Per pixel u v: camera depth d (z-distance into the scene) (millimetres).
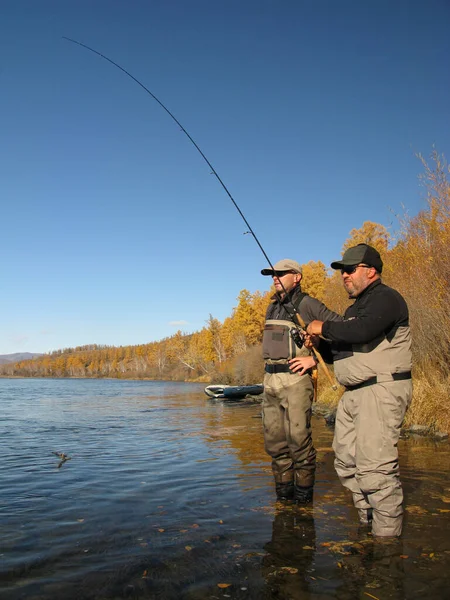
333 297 21156
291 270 3842
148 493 4086
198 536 2951
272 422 3828
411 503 3625
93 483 4496
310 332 3217
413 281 11672
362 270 3184
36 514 3463
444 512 3381
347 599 2125
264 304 51000
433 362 10344
